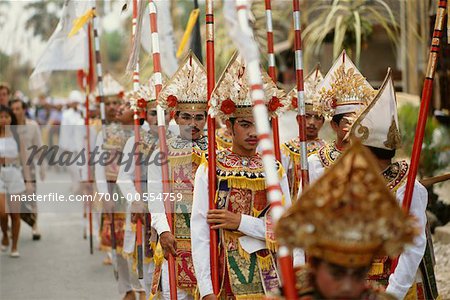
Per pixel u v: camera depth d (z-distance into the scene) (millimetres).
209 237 7566
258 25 20594
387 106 7449
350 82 8570
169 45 14180
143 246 10906
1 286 14406
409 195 7383
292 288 5094
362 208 4828
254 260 7547
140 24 9820
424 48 17000
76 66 13750
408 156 16047
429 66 7789
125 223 12438
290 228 4922
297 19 8266
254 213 7629
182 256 9164
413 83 19281
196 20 14047
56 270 15828
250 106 7586
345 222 4793
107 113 16141
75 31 12195
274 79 9125
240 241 7543
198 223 7633
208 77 8094
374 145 7477
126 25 29797
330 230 4809
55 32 13547
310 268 5352
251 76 5340
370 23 18281
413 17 17734
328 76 9289
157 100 9141
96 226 18578
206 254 7527
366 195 4887
